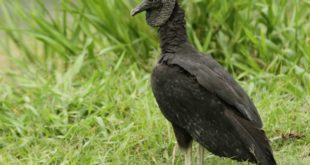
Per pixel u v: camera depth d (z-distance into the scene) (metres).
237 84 9.75
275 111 11.06
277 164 9.95
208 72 9.53
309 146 10.50
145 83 11.95
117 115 11.43
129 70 12.48
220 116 9.29
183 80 9.51
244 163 10.06
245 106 9.40
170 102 9.57
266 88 11.86
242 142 9.16
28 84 12.49
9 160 10.65
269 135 10.78
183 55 9.84
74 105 11.72
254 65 12.27
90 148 10.78
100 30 13.23
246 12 12.75
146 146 10.72
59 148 10.77
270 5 12.73
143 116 11.20
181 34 10.03
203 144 9.43
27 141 11.02
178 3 10.08
